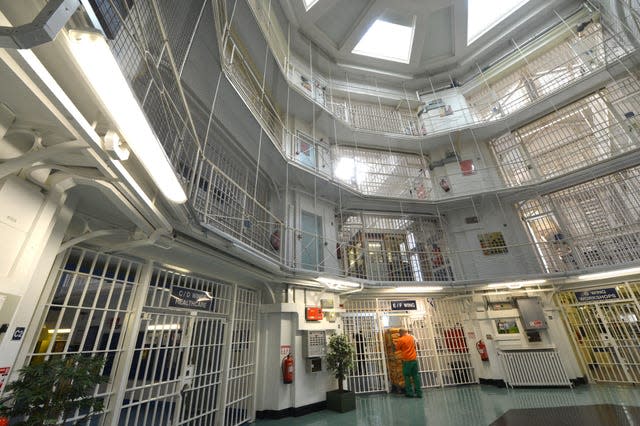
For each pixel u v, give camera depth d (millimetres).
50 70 1292
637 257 5695
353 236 7285
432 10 7566
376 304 6301
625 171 6168
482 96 8727
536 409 4098
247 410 4234
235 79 4410
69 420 2248
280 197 6254
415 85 9438
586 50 6863
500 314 6195
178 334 3297
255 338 4641
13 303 1562
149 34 2375
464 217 7691
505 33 8227
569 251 6449
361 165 8180
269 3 5938
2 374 1574
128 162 1976
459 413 4152
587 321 5934
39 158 1431
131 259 2832
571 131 7074
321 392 4824
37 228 1694
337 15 7652
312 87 7809
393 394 5516
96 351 2408
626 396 4539
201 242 3131
